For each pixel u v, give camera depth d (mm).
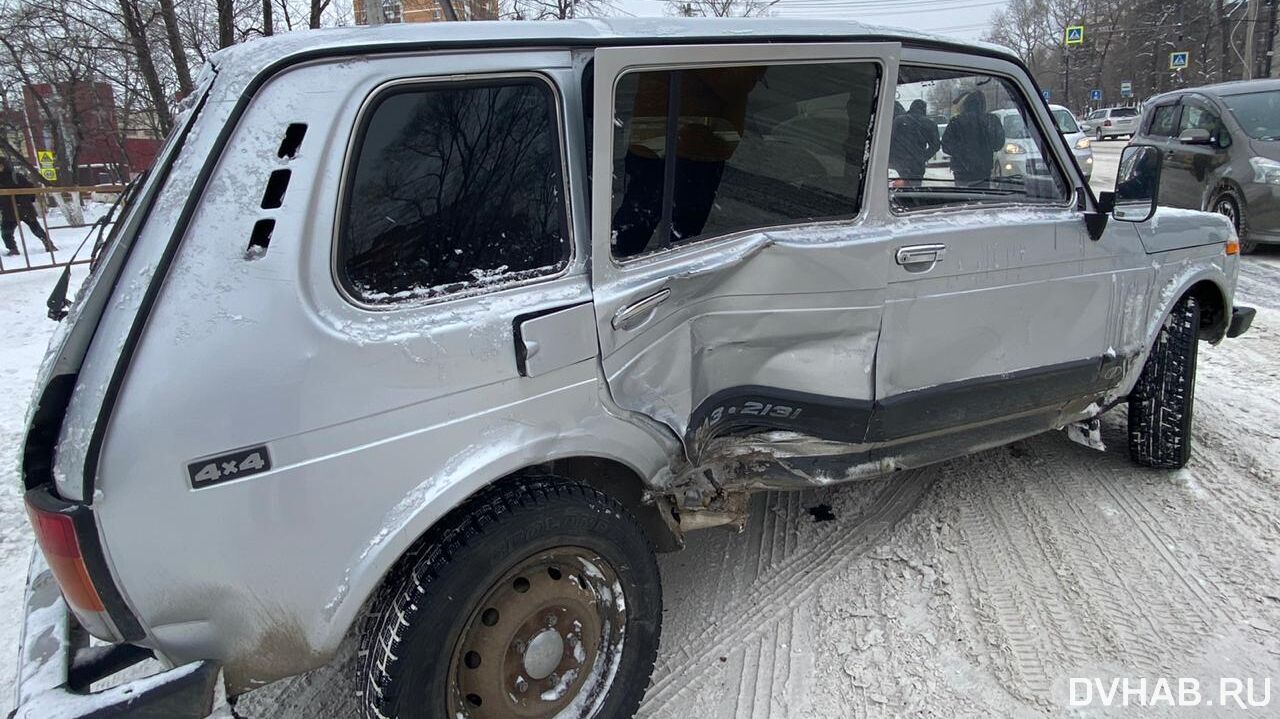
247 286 1758
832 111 2639
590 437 2244
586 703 2307
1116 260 3432
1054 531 3500
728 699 2635
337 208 1853
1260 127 9047
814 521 3707
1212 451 4184
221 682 1865
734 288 2535
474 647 2092
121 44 12516
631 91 2250
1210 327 4148
